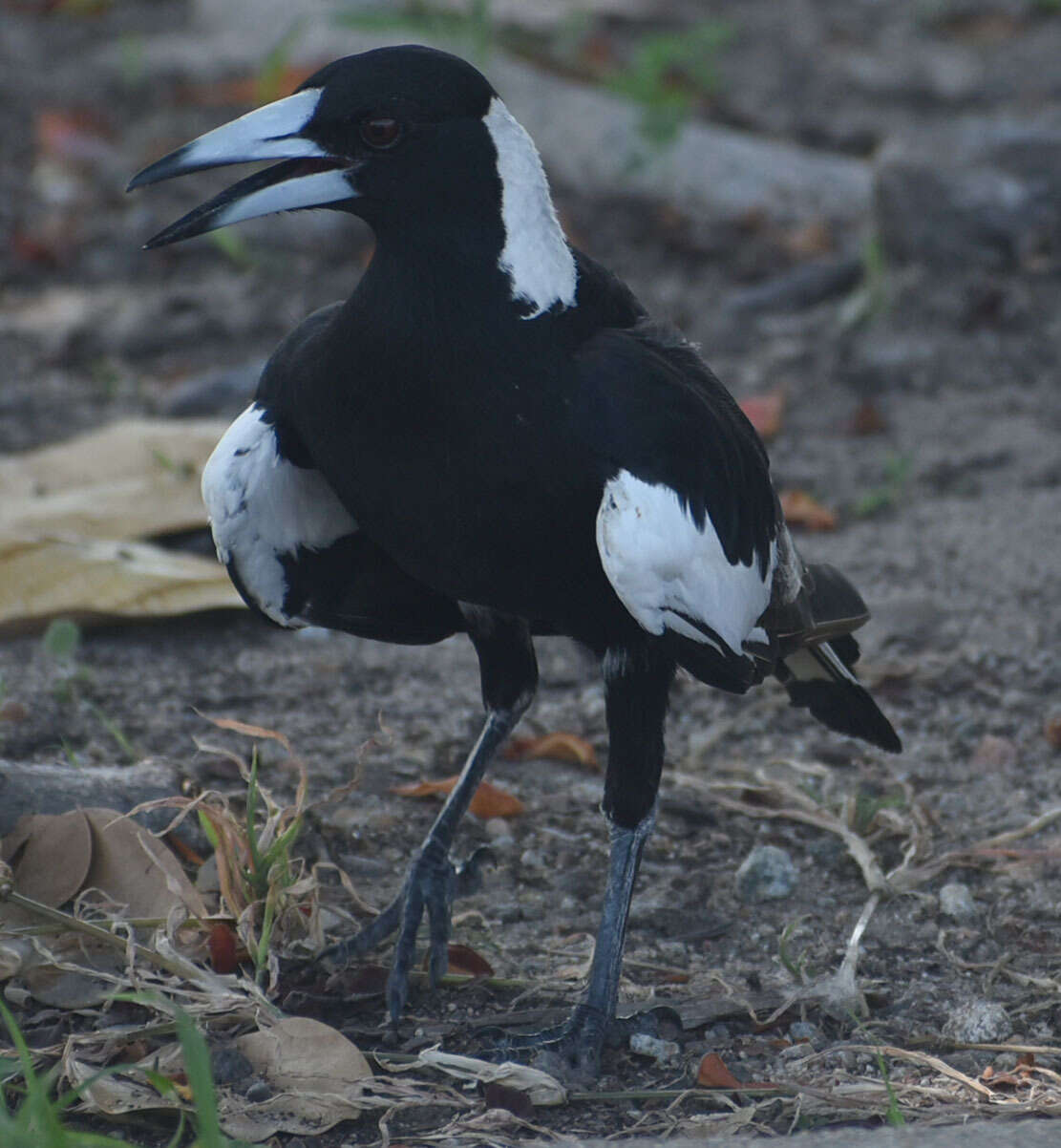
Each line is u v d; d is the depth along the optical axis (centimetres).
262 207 555
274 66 1435
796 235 1409
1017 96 1767
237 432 596
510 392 543
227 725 624
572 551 564
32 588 864
